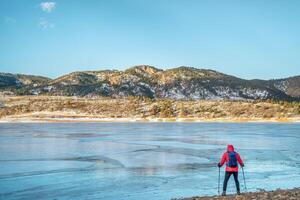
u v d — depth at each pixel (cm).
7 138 7988
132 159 4431
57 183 2947
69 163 4075
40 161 4231
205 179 3131
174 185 2875
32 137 8319
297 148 5691
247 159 4391
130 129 12175
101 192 2630
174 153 5088
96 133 9925
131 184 2906
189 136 8600
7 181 3027
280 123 17525
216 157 4641
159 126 14700
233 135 8881
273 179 3120
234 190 2681
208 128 12731
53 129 12319
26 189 2728
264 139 7588
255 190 2670
